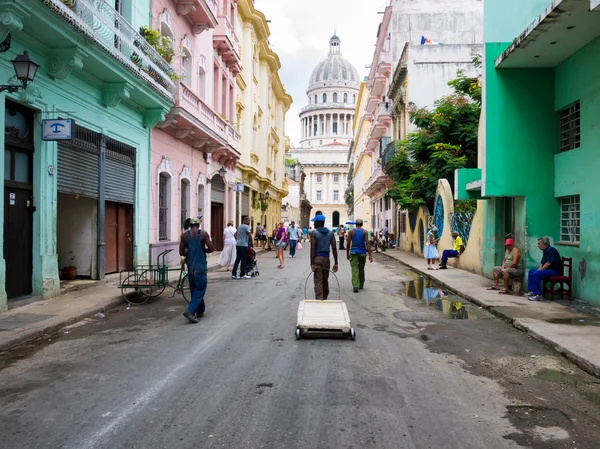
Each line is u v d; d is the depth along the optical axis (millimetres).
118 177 13266
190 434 3834
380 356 6129
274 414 4230
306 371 5457
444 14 33062
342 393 4762
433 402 4559
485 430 3963
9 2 7582
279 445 3652
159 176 16234
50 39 9227
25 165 9391
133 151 14172
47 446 3643
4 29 7969
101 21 10531
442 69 27359
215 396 4660
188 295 11102
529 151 11047
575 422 4156
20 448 3611
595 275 9312
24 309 8578
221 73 24062
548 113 11047
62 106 10289
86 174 11453
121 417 4164
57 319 7820
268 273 16766
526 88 11039
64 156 10492
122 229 13969
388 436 3820
